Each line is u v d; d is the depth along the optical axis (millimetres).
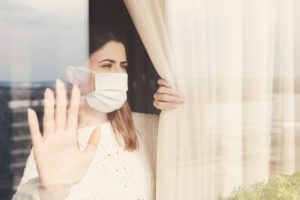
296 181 1382
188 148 1277
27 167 1034
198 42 1278
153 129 1250
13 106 1017
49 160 1064
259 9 1380
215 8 1304
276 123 1446
